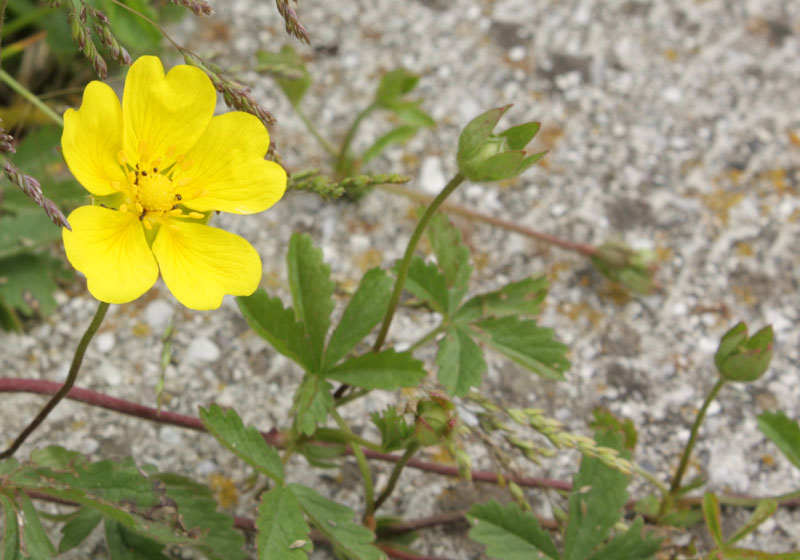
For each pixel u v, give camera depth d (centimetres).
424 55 26
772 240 24
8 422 20
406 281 19
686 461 20
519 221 24
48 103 22
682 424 22
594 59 26
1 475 18
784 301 23
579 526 19
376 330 22
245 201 17
